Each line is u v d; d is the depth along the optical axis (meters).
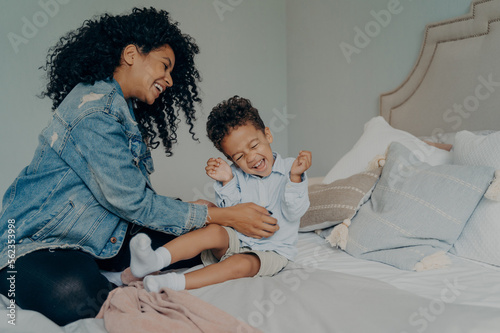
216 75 3.37
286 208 1.43
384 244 1.42
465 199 1.38
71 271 1.10
